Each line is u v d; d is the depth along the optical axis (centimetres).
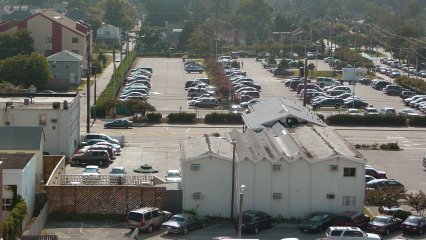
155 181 5900
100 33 18750
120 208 5391
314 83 12669
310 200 5378
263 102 7856
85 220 5341
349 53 16162
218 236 5022
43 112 6925
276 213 5372
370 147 8012
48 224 5238
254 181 5344
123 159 7162
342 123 9300
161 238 4962
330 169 5366
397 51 16725
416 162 7412
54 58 12100
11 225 4481
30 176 5244
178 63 15875
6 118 6906
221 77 12756
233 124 9138
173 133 8525
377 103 11269
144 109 9356
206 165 5366
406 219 5212
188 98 11250
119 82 12012
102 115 9338
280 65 14512
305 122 6675
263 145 5750
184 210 5381
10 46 13125
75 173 6469
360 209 5397
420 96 11188
